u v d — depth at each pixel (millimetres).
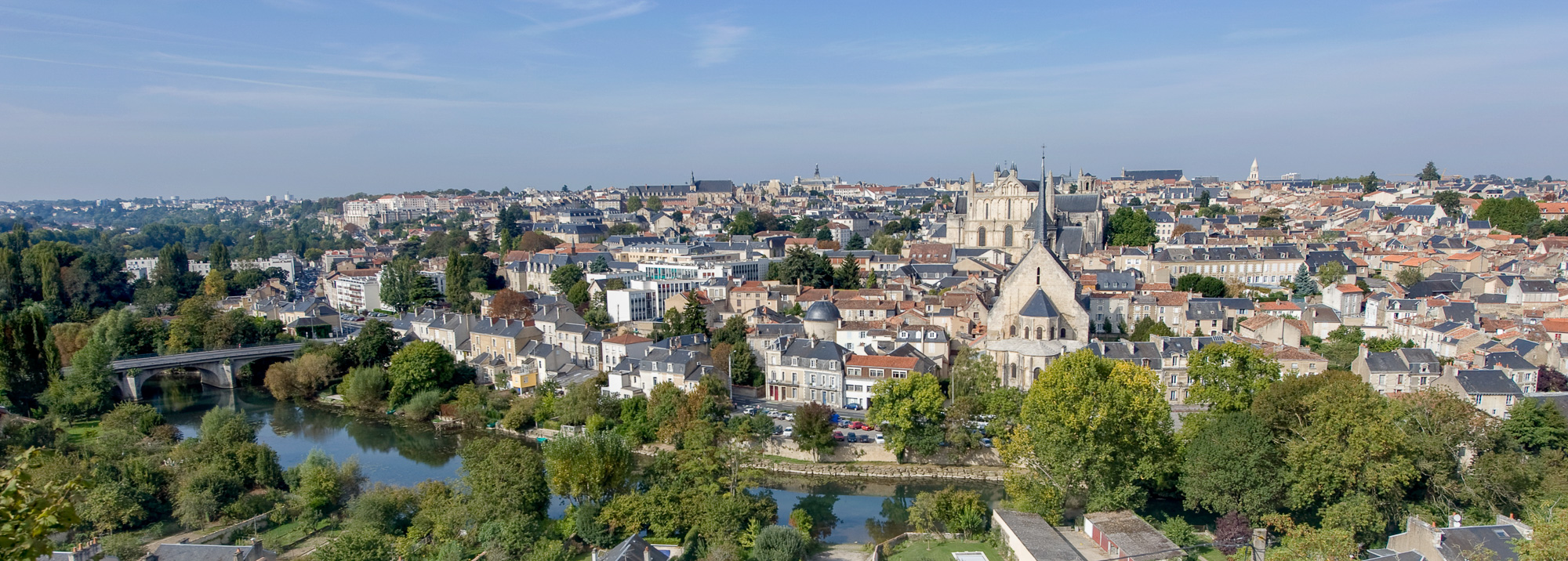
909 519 123875
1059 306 195250
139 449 141375
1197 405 168250
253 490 134250
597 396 174125
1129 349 171625
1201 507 126125
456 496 122188
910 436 148750
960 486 144250
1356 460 107000
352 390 198625
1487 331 183625
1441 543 86812
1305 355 169625
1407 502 114812
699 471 126500
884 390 153250
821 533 127688
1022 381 175000
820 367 178875
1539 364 164250
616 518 117688
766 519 120562
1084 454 117125
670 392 164625
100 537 110938
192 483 123562
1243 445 113938
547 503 127812
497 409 187375
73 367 194750
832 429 151875
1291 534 97688
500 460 123688
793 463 152500
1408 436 113625
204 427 151875
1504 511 111250
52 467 119500
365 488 134250
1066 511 124688
